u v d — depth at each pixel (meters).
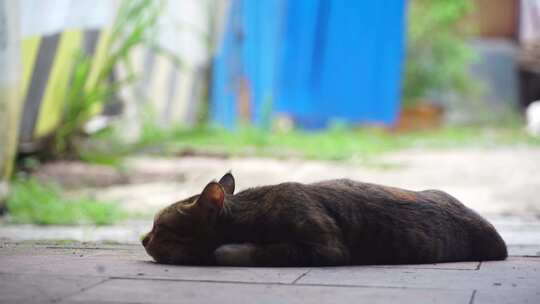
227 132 18.67
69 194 11.31
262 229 5.22
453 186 12.40
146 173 12.94
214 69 19.95
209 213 5.21
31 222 9.42
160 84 17.45
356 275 4.88
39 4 10.67
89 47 13.60
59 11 10.94
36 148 13.01
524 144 20.14
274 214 5.21
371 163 15.09
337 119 21.64
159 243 5.29
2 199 9.80
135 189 11.97
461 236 5.66
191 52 18.11
